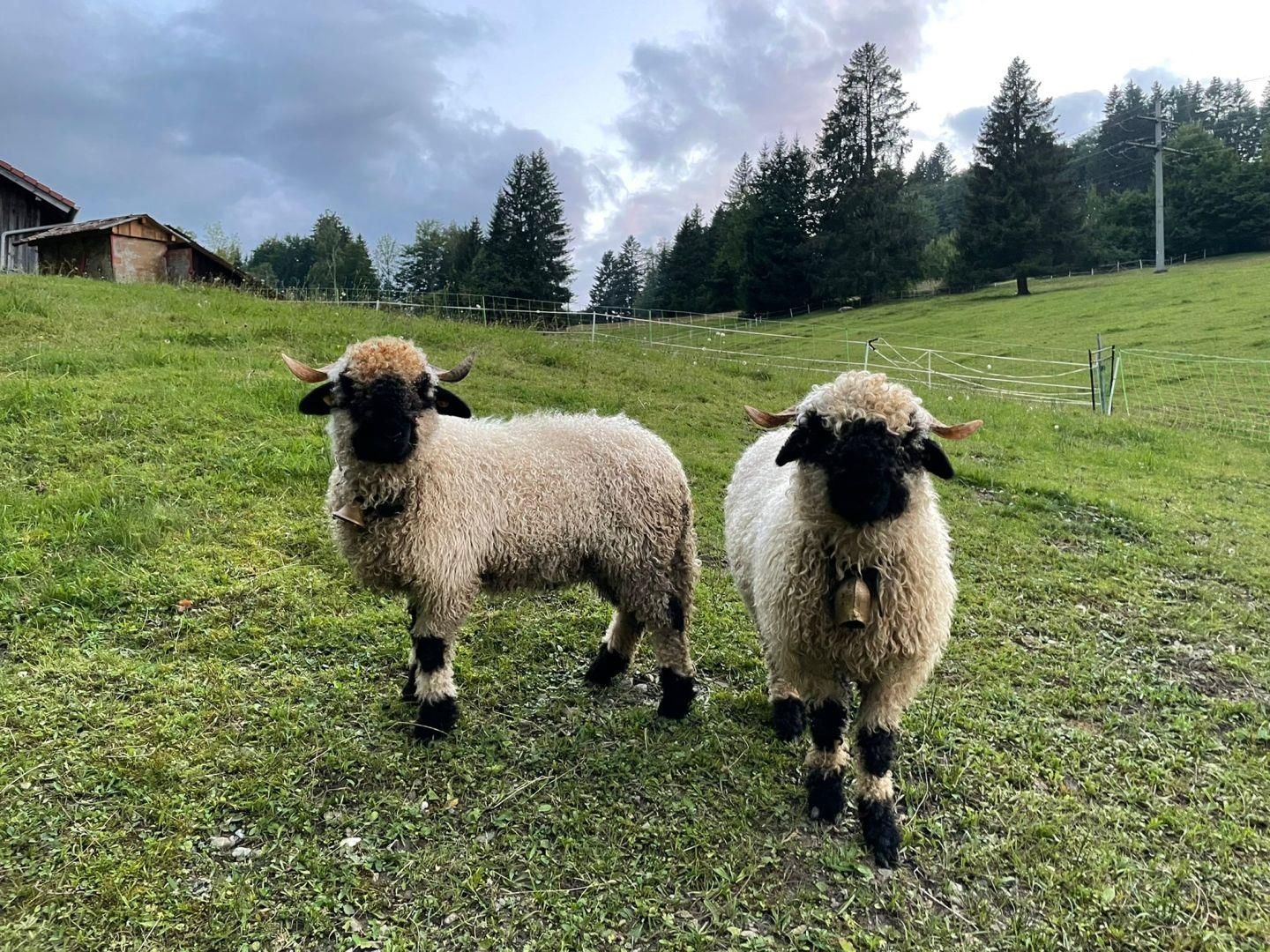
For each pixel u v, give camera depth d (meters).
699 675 4.98
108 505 5.96
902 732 4.36
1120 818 3.76
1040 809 3.79
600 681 4.74
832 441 3.41
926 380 22.44
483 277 59.91
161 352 10.02
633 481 4.47
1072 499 9.13
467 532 4.08
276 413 8.42
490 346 14.84
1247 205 64.88
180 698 4.04
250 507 6.31
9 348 9.48
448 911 2.99
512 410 10.29
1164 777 4.11
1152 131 107.12
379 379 3.82
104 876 2.96
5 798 3.27
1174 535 8.24
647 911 3.04
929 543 3.62
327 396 4.03
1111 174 103.38
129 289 15.45
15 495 5.87
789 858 3.41
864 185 59.59
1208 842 3.61
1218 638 5.92
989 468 10.41
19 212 22.14
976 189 57.94
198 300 15.21
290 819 3.36
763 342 36.09
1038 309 40.50
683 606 4.59
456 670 4.70
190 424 7.63
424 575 3.96
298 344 12.27
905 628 3.52
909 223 58.50
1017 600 6.37
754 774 3.94
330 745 3.84
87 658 4.26
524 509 4.29
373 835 3.34
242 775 3.59
